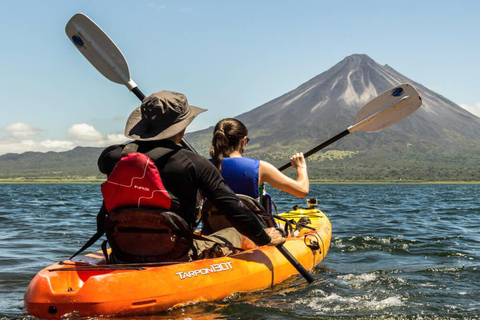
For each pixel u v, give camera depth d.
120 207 2.97
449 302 3.71
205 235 3.67
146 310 2.88
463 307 3.57
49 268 2.99
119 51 5.06
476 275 4.83
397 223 10.62
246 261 3.69
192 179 3.02
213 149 3.93
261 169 3.82
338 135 5.60
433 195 33.91
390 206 17.69
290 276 4.24
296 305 3.50
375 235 8.20
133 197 2.90
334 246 6.86
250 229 3.26
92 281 2.77
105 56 5.16
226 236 3.70
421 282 4.46
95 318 2.75
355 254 6.22
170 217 2.94
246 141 4.10
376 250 6.55
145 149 3.01
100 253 3.78
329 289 4.05
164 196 2.90
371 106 5.68
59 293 2.74
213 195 3.11
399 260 5.77
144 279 2.92
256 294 3.66
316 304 3.56
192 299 3.10
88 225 9.97
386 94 5.62
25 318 2.84
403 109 5.60
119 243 3.10
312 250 4.86
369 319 3.23
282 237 3.90
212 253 3.62
